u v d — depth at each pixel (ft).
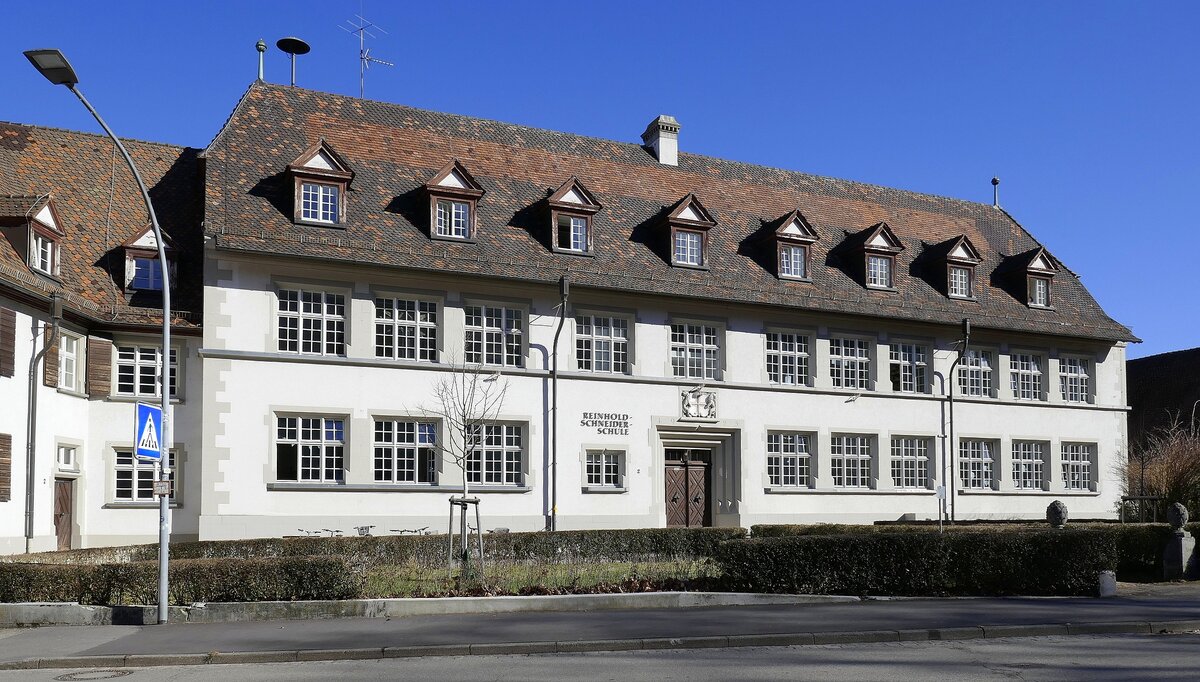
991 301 129.08
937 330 123.24
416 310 97.45
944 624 53.21
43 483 83.66
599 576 69.31
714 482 111.45
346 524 92.58
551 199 104.06
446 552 83.20
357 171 101.40
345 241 93.91
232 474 88.94
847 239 124.16
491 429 99.50
